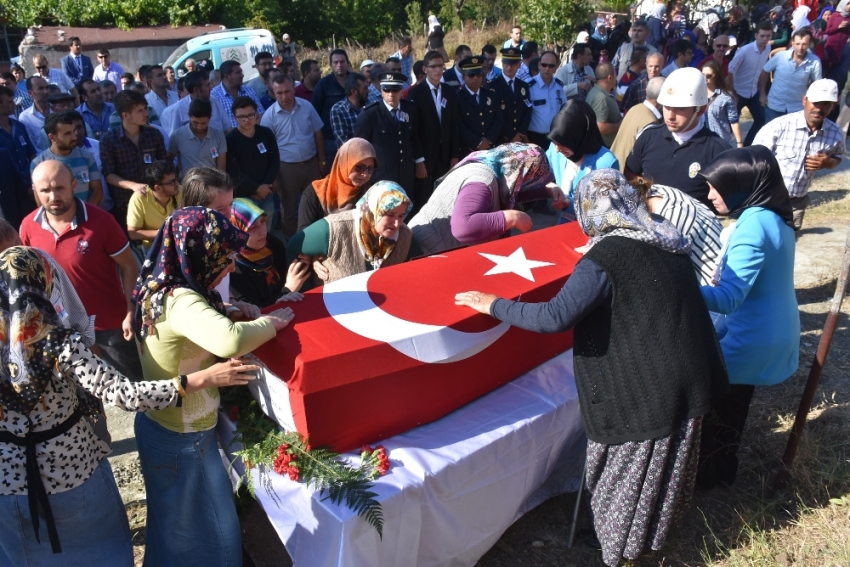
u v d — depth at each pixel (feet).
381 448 8.54
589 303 8.45
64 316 7.88
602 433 8.93
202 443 8.38
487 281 10.08
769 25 31.30
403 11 100.01
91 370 7.43
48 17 65.87
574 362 9.18
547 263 10.88
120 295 13.25
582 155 13.99
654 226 8.71
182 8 65.82
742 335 10.68
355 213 11.17
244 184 21.44
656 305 8.43
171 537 8.69
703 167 13.39
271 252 11.43
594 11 57.26
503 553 10.34
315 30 93.45
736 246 10.23
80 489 8.06
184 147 20.68
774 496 11.36
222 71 28.07
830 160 16.20
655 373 8.49
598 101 25.09
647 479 8.80
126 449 13.61
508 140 26.40
